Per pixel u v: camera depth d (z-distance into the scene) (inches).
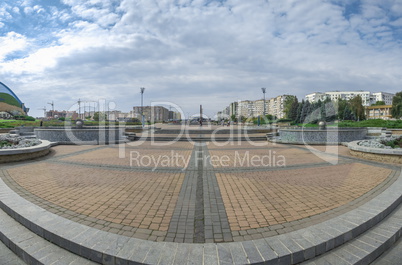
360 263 98.2
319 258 98.5
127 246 97.7
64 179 205.6
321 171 238.2
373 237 113.9
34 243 108.8
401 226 124.7
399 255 108.0
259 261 89.2
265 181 201.3
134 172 235.6
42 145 335.9
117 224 120.5
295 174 225.9
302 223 121.0
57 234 106.0
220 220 125.6
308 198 157.6
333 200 153.6
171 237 108.7
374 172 232.2
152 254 92.7
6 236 114.7
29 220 119.3
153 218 128.1
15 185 186.4
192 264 87.0
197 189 179.8
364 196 160.4
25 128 729.0
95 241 101.0
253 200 155.2
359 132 527.8
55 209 138.3
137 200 154.9
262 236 108.7
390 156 283.3
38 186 183.8
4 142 374.3
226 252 93.9
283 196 162.2
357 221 118.8
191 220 126.1
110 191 172.9
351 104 2003.0
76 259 98.0
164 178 212.5
